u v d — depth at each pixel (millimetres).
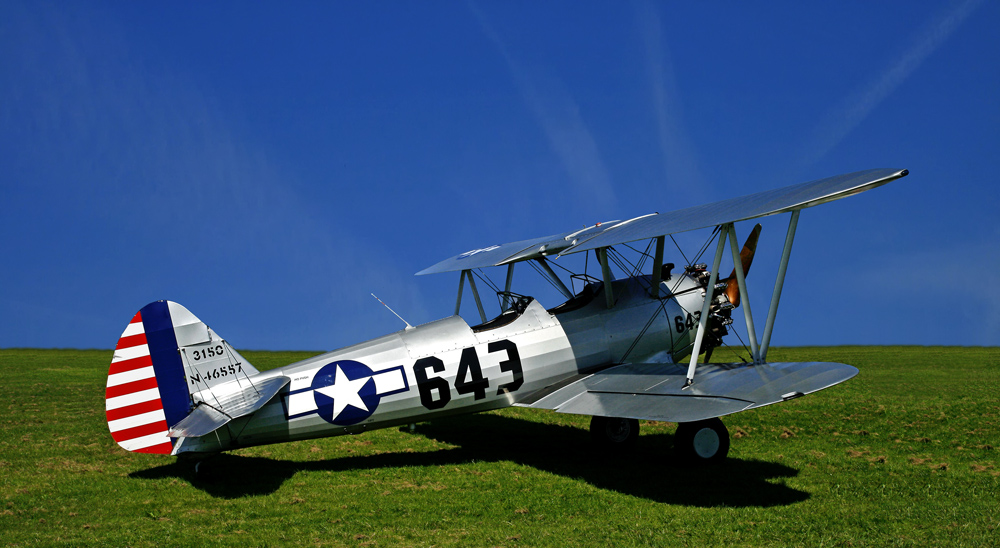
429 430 12023
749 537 6277
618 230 9086
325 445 10664
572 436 11617
